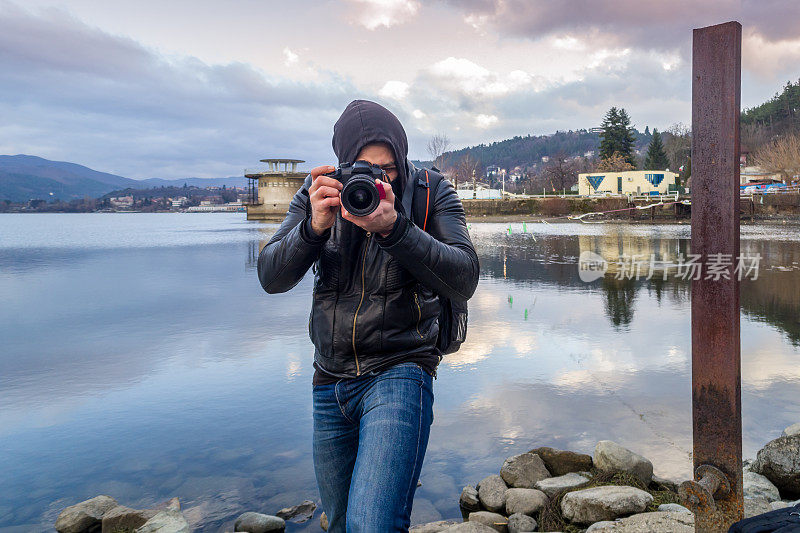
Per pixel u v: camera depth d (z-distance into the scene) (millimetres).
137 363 6879
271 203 82938
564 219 59125
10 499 3414
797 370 5824
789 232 33469
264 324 9453
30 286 15273
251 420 4750
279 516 3160
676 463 3629
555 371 6000
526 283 14398
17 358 7203
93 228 70938
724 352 1736
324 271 1455
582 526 2822
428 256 1266
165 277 17344
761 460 3227
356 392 1449
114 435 4465
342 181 1373
